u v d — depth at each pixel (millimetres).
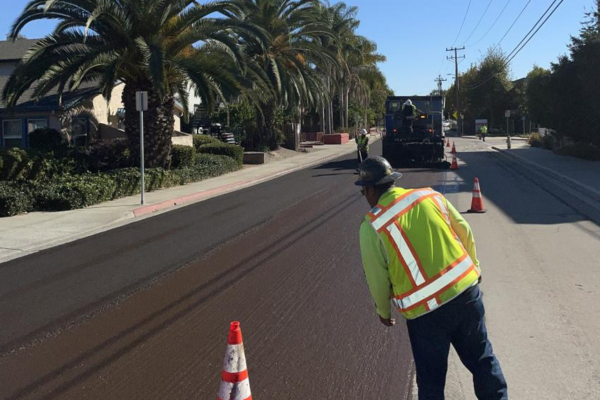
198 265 8617
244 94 18938
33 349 5559
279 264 8523
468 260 3451
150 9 16812
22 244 10422
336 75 54875
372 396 4414
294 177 22219
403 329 5801
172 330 5965
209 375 4875
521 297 6555
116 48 17219
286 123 38688
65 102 21766
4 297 7289
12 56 26656
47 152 17266
